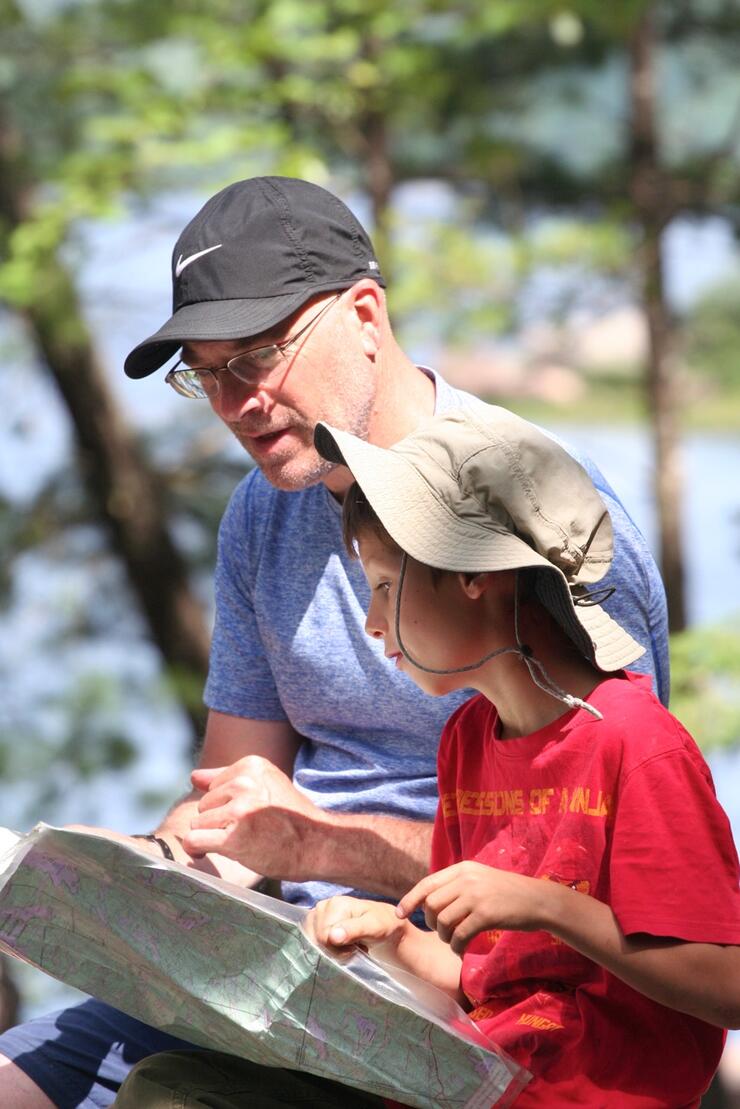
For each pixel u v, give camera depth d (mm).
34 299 25922
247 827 8562
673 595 31891
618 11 26188
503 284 28078
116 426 30422
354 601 9094
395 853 8758
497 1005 6934
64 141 28938
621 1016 6539
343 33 25359
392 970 6754
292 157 24109
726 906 6199
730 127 34469
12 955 6695
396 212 27094
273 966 6379
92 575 32375
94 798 29250
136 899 6375
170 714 30156
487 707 7430
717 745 21312
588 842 6547
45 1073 8594
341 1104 7090
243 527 9578
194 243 8742
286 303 8500
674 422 32125
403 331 26844
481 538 6707
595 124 32969
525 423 7098
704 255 34312
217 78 25938
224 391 8617
